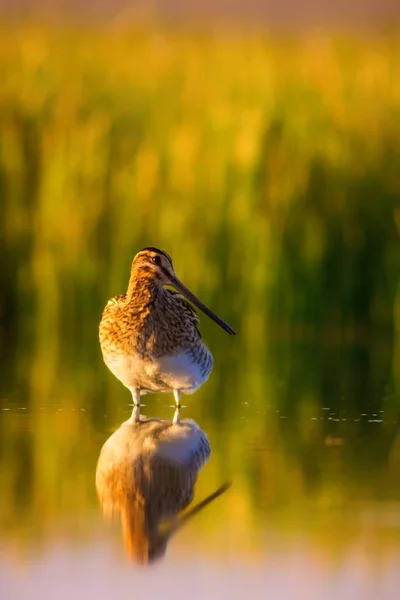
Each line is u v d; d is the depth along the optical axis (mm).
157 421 11094
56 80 19266
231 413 11555
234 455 9695
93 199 17016
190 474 9039
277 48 21500
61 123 17469
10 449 9828
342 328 16688
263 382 13461
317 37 21906
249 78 19297
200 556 7223
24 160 17250
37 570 7008
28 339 16703
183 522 7840
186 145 16953
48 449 9812
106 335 11211
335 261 16656
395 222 16625
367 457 9680
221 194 16750
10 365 14461
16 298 17016
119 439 10250
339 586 6727
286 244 16625
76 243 16891
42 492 8523
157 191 16938
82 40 22516
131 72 19938
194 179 16812
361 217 16781
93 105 18656
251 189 16672
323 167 16969
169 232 16750
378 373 14078
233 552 7246
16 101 18000
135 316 11047
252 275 16594
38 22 23562
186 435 10422
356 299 16703
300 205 16734
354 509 8078
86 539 7512
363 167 17047
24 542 7441
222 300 16672
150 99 18797
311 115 17781
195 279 16625
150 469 9195
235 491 8562
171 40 22812
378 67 19281
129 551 7305
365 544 7340
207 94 18750
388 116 17766
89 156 17078
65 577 6930
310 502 8281
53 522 7836
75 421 11047
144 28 22812
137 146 17688
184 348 11125
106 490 8594
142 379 11297
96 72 19859
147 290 11133
